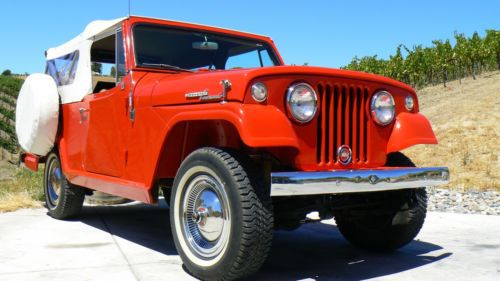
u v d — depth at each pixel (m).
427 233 5.04
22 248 4.11
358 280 3.32
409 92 3.82
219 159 3.06
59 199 5.47
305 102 3.19
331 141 3.35
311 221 3.74
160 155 3.61
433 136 3.76
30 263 3.63
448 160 14.66
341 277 3.40
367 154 3.54
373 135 3.57
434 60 36.25
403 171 3.39
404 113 3.74
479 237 4.83
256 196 2.95
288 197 3.57
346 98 3.44
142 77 4.12
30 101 5.60
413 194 3.83
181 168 3.39
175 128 3.51
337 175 3.08
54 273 3.37
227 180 3.00
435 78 38.66
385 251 4.17
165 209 6.53
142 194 3.81
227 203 3.02
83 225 5.27
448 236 4.88
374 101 3.56
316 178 3.00
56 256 3.85
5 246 4.18
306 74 3.24
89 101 4.79
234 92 3.06
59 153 5.46
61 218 5.59
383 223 4.03
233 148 3.19
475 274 3.48
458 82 34.69
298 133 3.21
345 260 3.90
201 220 3.27
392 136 3.64
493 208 7.00
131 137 4.02
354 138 3.47
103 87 4.97
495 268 3.64
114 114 4.30
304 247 4.38
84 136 4.90
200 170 3.22
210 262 3.14
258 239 2.93
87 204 6.95
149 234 4.83
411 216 3.84
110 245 4.29
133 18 4.44
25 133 5.72
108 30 4.70
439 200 7.86
